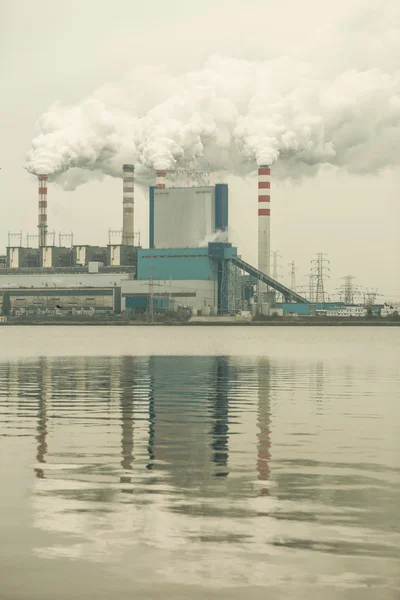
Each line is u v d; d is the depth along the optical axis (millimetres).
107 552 21797
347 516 25266
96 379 82750
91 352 151750
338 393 67250
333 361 120250
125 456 35938
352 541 22734
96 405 57656
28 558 21359
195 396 64625
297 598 18906
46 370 97062
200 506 26453
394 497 27781
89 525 24203
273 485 29703
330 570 20531
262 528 23969
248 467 33281
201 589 19375
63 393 67000
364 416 51031
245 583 19719
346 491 28688
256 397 63719
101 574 20281
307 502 27047
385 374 91312
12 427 45781
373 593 19172
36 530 23672
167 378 84500
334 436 42188
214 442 40094
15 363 112750
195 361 120312
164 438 41531
